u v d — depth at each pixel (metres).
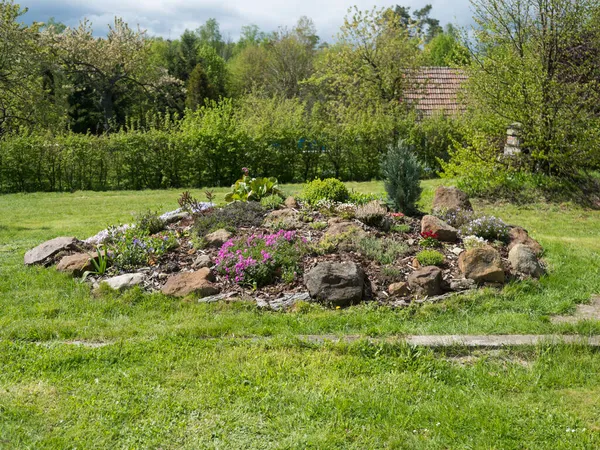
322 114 24.52
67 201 15.45
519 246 7.36
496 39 13.97
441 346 5.10
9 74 24.83
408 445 3.63
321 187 9.28
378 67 24.69
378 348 5.03
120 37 35.69
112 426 3.83
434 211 9.02
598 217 12.14
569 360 4.87
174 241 7.74
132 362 4.79
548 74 13.43
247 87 48.62
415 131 20.30
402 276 6.72
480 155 13.76
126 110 38.50
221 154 19.25
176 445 3.64
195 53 48.31
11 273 7.37
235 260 6.88
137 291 6.49
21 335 5.36
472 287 6.60
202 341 5.23
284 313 6.01
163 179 19.11
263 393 4.24
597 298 6.58
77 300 6.35
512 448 3.60
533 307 6.27
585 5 13.16
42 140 18.41
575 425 3.85
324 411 4.01
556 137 13.07
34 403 4.11
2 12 25.03
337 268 6.39
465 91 16.14
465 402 4.16
